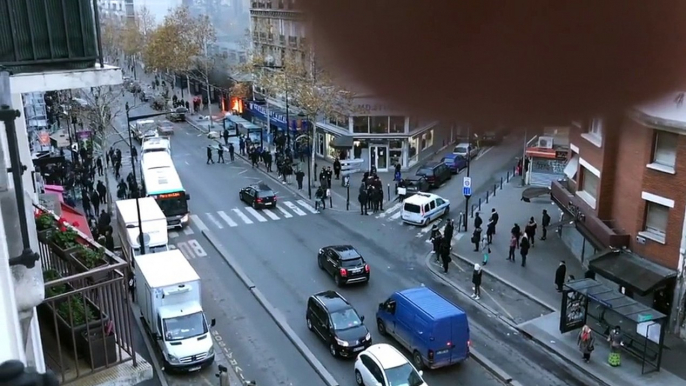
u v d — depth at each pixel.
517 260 27.62
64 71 8.09
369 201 36.16
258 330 21.98
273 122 50.88
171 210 32.41
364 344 19.78
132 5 87.75
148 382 18.86
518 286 24.91
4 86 6.11
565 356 19.61
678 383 17.97
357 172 42.88
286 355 20.30
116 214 32.06
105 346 9.81
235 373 19.28
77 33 8.48
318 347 20.61
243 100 56.75
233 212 35.66
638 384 17.95
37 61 8.21
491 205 35.31
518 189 38.06
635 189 21.56
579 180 26.11
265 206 36.22
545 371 19.00
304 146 46.66
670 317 20.72
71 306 9.73
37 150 43.28
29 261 6.46
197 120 63.00
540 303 23.39
